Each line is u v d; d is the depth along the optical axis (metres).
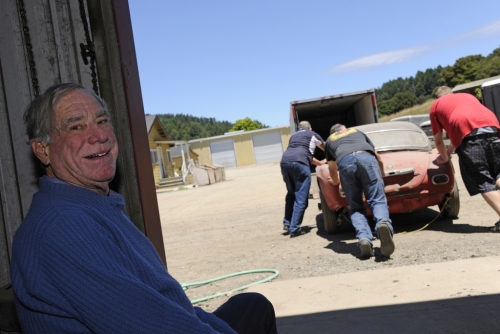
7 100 2.72
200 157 55.75
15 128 2.72
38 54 2.68
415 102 105.25
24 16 2.68
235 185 25.70
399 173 6.43
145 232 2.79
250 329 2.05
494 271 4.30
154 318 1.49
